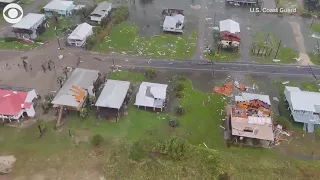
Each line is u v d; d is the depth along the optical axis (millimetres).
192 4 111125
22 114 64875
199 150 58688
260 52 86812
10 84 73250
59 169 56062
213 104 70250
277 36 95125
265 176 55562
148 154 58188
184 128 64375
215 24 99625
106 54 84438
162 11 105438
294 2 114250
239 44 89625
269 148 60844
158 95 68062
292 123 66312
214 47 88750
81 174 55281
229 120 64750
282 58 85562
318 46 91438
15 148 59406
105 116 65375
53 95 69375
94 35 89062
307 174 56281
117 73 77938
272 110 69188
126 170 55844
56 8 98938
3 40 88500
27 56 82562
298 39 94188
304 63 84062
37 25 90500
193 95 72375
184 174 55250
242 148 60625
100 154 58625
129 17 101688
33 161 57250
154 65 81250
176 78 77125
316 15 106938
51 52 84438
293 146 61438
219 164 56844
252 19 103562
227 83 76188
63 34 91750
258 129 61125
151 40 90688
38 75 76375
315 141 62719
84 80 69812
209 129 64375
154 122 65375
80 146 60031
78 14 101625
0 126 63406
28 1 108250
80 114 64875
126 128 63844
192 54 85750
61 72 77438
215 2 113188
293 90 69688
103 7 99125
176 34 93875
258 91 74312
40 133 62094
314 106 65875
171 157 57719
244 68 81438
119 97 66438
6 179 54156
